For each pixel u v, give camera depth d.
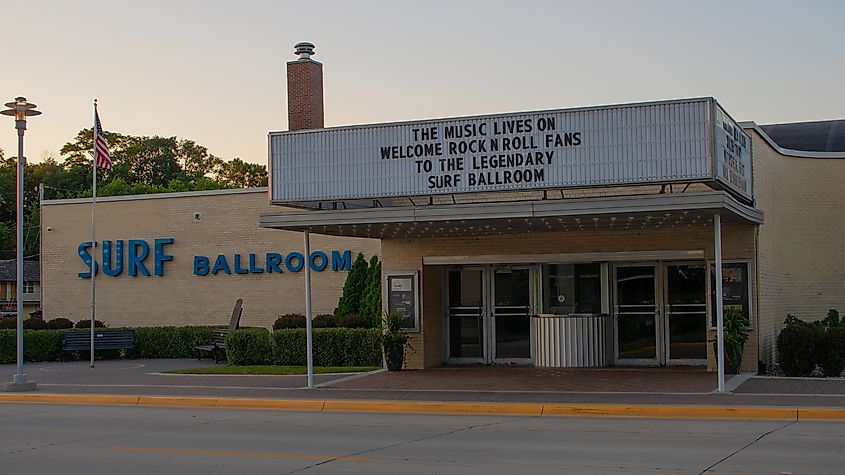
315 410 18.30
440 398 18.28
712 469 10.85
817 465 11.05
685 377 20.39
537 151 18.23
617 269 23.53
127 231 34.28
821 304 25.83
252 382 22.09
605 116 17.81
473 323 24.95
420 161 19.06
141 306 33.94
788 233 25.06
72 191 85.75
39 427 16.02
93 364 28.50
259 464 11.90
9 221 91.50
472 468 11.27
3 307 71.69
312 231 21.53
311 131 19.91
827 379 19.55
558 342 23.27
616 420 15.80
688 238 21.62
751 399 16.77
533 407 16.94
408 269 24.23
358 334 25.64
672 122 17.36
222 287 32.91
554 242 22.89
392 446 13.22
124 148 93.25
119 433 15.13
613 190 22.11
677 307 23.00
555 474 10.76
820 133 32.50
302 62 27.34
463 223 19.80
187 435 14.80
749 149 20.86
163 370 26.39
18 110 22.06
